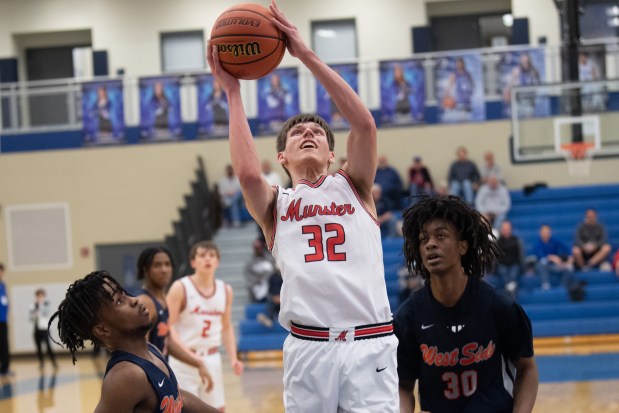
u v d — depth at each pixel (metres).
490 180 19.59
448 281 4.35
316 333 4.02
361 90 23.05
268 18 4.20
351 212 4.15
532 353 4.44
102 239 22.30
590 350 15.48
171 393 3.95
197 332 8.18
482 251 4.43
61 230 22.36
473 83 20.95
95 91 22.25
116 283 3.93
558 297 17.16
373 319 4.07
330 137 4.44
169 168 22.23
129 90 23.56
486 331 4.39
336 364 3.99
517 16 24.06
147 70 25.80
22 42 26.97
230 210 21.69
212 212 21.56
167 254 7.16
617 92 16.53
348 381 3.98
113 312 3.85
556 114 16.73
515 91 16.81
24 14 26.36
